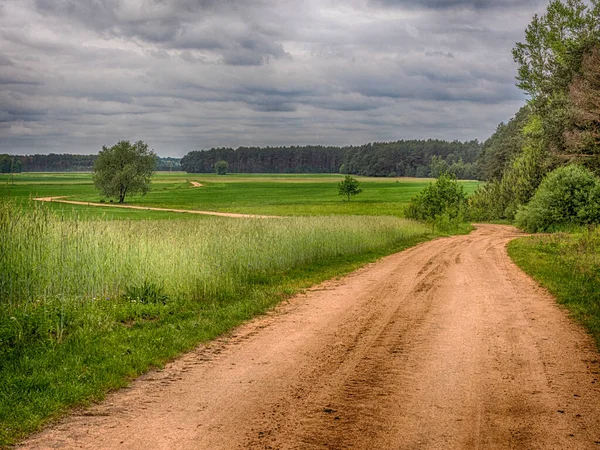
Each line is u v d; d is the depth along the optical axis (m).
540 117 61.88
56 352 7.86
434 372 7.25
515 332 9.56
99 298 11.59
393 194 125.81
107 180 99.56
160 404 6.11
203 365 7.68
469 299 13.07
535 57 60.84
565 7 57.84
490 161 120.12
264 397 6.31
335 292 14.30
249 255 17.81
